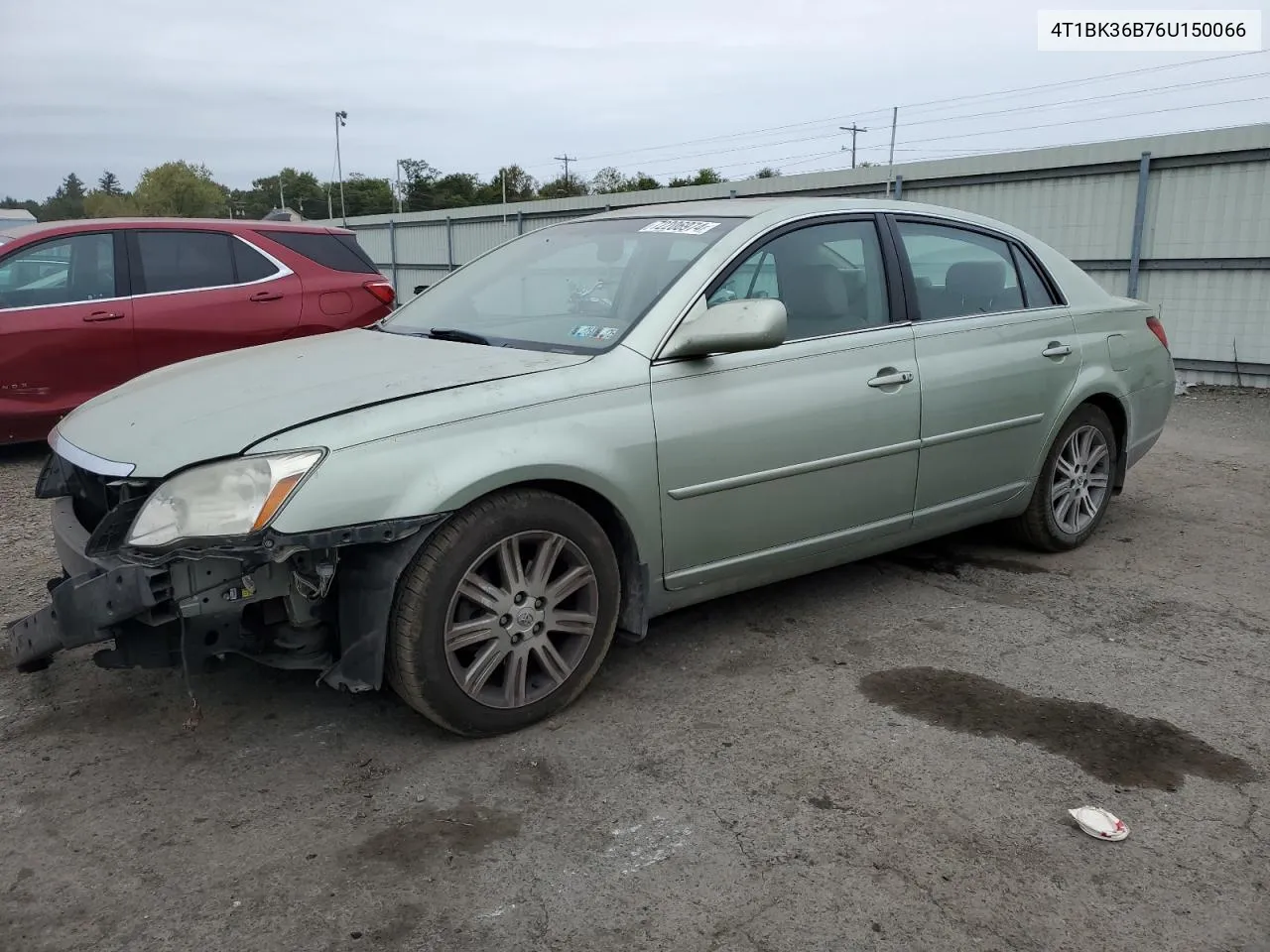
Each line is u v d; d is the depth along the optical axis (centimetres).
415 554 286
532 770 295
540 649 315
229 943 223
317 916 231
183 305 710
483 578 300
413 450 282
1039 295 475
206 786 285
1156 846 260
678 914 233
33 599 425
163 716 326
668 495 333
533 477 300
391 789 284
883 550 418
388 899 238
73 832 263
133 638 274
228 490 265
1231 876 248
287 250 763
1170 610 425
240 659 296
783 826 267
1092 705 337
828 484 378
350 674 291
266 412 288
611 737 314
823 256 391
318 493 267
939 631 400
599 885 243
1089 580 461
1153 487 647
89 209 11356
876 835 263
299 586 281
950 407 414
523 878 246
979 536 529
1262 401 1030
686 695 343
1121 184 1184
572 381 316
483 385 304
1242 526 554
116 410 321
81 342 677
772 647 384
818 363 372
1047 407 459
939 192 1366
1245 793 285
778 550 372
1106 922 231
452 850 256
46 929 227
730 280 359
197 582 264
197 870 248
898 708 334
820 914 233
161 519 265
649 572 338
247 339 733
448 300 420
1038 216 1266
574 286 384
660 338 337
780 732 317
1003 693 345
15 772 292
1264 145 1061
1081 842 261
